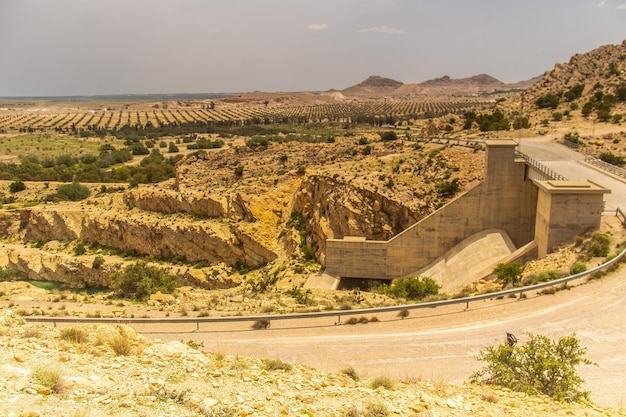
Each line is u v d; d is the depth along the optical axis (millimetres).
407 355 21812
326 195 65938
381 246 56625
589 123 87688
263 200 72312
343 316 26797
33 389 10844
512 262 41625
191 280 66812
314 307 30250
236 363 16141
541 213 43531
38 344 14430
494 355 17516
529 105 107188
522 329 23828
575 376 16547
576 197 40031
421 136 97062
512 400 15070
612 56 116938
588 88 105812
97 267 71625
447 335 23719
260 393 13555
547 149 69375
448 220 55438
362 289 56406
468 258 51000
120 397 11414
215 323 26859
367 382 16609
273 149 95875
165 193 79688
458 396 15039
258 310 29781
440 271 53375
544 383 16266
